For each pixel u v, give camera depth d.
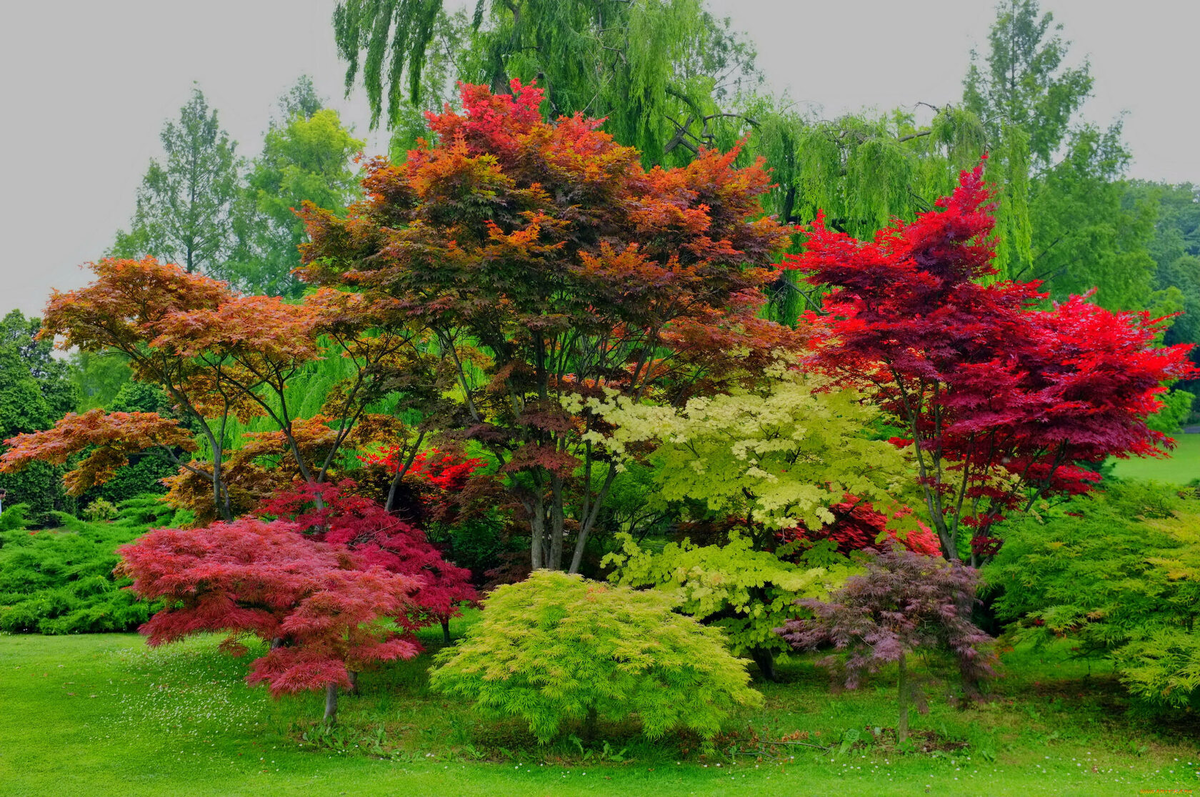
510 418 11.63
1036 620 9.01
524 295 9.77
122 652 12.13
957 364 9.36
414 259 9.81
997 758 7.36
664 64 16.27
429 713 9.09
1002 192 16.75
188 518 16.12
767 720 8.72
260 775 6.99
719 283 10.73
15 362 26.58
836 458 10.73
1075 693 9.46
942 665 9.84
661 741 8.00
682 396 12.07
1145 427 9.27
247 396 14.12
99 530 15.88
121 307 11.15
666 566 10.77
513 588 8.51
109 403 29.33
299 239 35.22
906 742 7.71
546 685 7.32
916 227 9.41
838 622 7.75
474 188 9.64
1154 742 7.77
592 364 12.44
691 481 11.04
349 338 12.89
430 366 13.05
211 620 7.58
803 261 9.77
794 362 11.46
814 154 16.80
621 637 7.64
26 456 11.28
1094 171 29.72
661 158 17.25
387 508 12.88
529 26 17.11
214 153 37.28
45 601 14.05
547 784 6.77
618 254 10.47
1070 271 28.08
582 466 10.77
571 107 16.91
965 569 8.03
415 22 16.44
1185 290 41.03
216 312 11.70
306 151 36.31
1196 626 7.53
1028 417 8.84
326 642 7.98
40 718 8.73
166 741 8.02
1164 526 8.28
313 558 8.61
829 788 6.59
